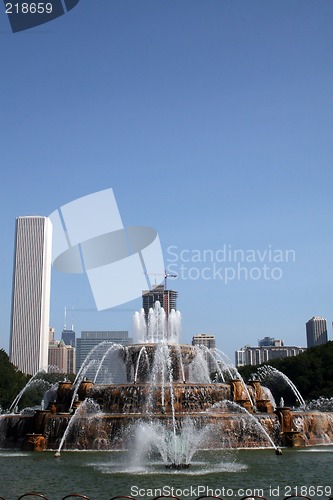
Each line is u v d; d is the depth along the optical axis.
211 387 49.00
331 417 46.28
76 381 52.19
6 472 31.28
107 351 58.22
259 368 137.50
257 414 43.75
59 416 43.41
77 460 36.06
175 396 47.69
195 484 27.56
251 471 31.12
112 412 47.16
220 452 39.41
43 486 27.27
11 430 45.44
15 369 143.88
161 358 56.50
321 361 131.25
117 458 37.06
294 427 44.19
